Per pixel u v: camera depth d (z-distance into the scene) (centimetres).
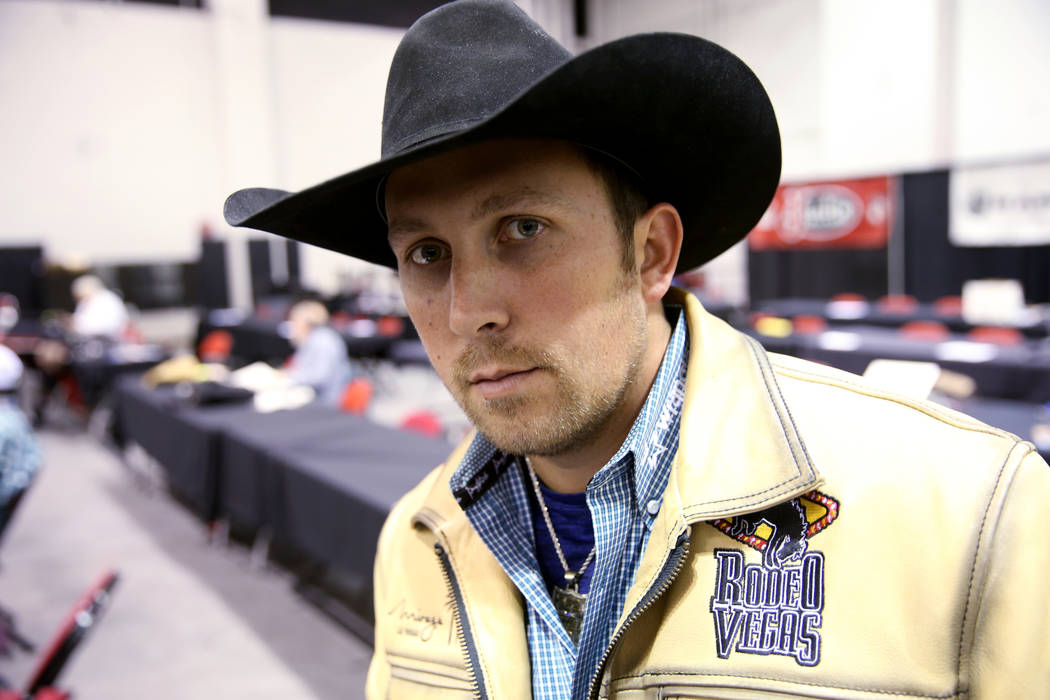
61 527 424
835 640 51
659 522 57
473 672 64
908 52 757
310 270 1104
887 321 550
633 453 60
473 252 51
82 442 622
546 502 68
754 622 54
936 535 51
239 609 319
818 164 884
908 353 424
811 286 809
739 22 945
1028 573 49
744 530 56
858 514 53
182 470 382
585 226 51
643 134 53
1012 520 50
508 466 69
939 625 50
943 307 626
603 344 53
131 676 270
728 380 62
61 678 270
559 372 52
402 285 58
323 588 337
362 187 65
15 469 286
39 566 372
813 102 882
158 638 297
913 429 56
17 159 959
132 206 1022
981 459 53
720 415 60
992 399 393
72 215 992
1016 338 464
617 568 61
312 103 1104
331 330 502
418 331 58
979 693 49
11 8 938
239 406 399
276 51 1075
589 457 62
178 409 395
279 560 369
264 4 1059
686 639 56
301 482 278
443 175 50
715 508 56
